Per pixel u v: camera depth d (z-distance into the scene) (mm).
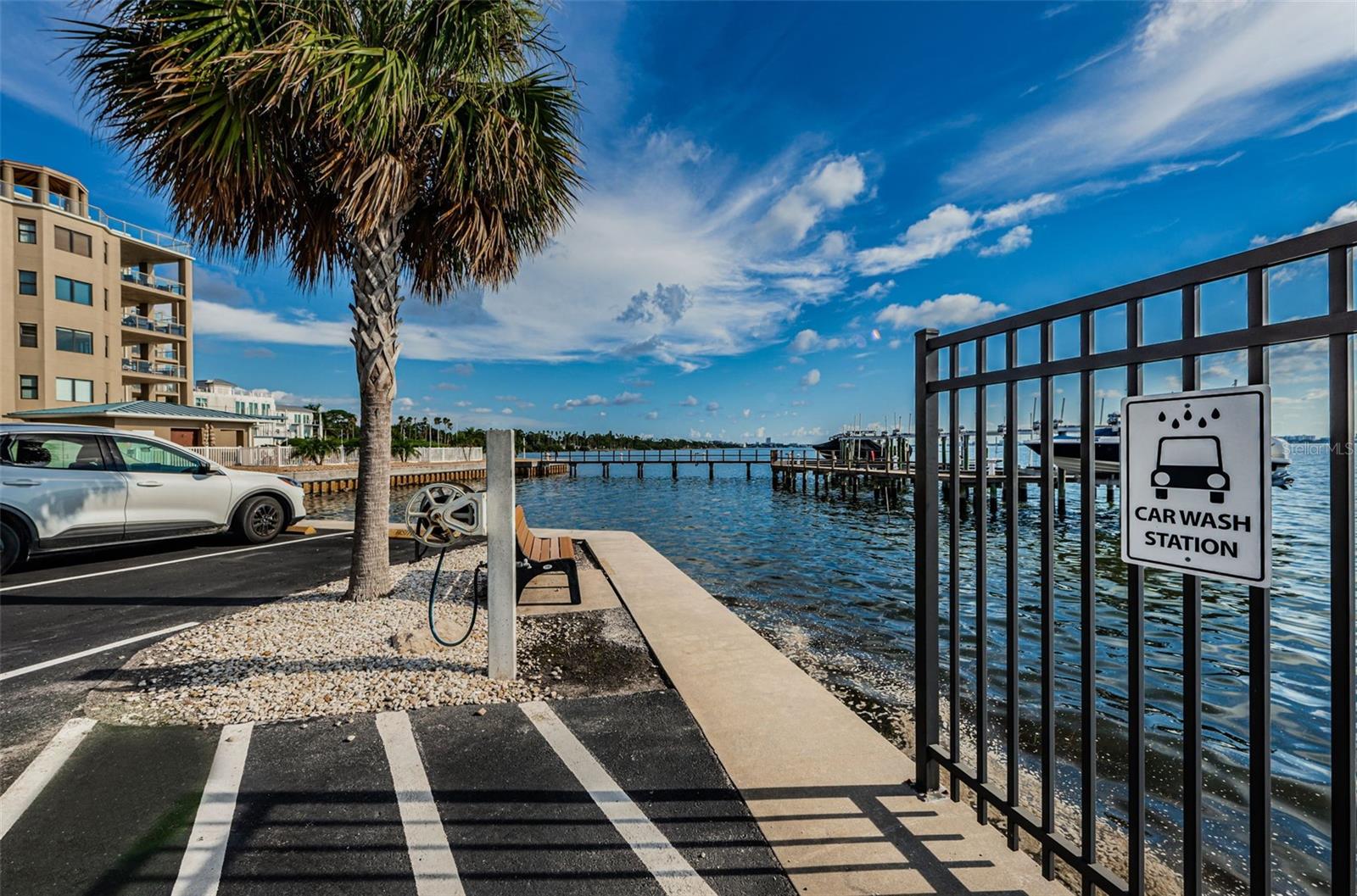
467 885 1827
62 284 27312
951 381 2105
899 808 2201
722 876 1859
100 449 6516
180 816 2162
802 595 7816
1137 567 1466
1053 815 1753
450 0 4266
